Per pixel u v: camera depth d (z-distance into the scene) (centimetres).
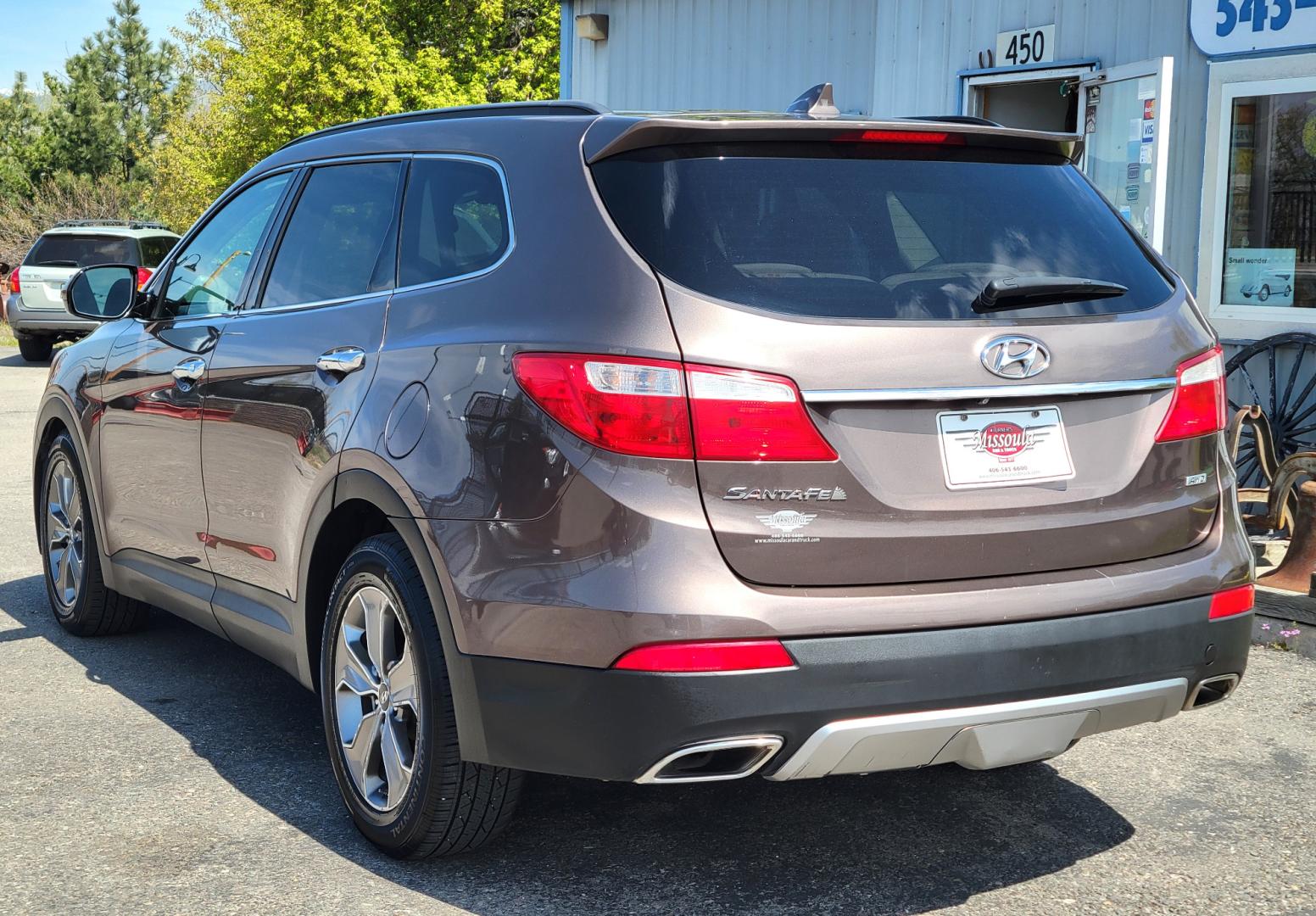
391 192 361
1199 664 297
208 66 3775
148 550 459
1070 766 394
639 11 1219
